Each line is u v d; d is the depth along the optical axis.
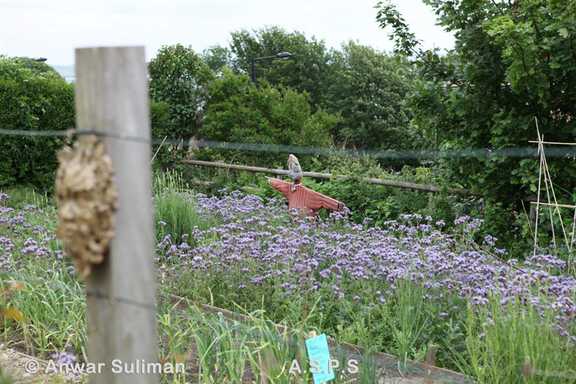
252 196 9.53
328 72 40.88
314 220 8.70
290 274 5.89
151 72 16.36
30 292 5.29
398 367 4.73
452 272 5.72
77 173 2.27
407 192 10.77
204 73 16.58
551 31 8.29
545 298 4.67
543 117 8.84
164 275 6.21
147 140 2.38
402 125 33.78
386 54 37.09
